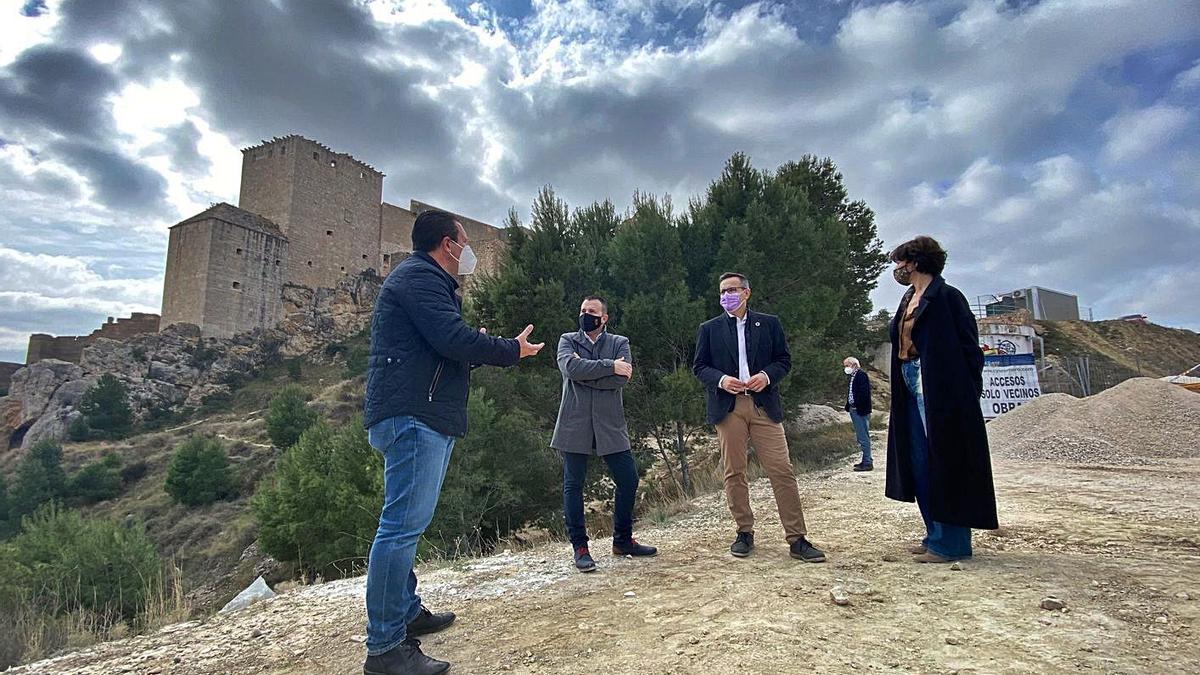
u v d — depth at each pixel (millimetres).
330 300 66375
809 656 2299
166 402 53188
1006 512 5324
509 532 11797
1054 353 48844
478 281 13266
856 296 18250
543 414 12258
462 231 2943
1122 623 2475
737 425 4156
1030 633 2412
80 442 47625
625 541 4477
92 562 10602
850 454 12055
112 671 2930
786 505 4008
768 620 2723
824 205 20484
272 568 19953
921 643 2377
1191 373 22984
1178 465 8164
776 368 4043
